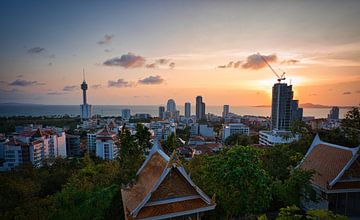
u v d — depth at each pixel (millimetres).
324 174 26500
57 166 49562
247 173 20938
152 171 22719
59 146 113750
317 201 24703
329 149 28859
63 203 24859
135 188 22547
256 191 21328
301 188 24891
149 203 18984
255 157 23078
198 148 92875
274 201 26516
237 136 116125
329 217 13422
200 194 20250
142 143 29656
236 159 22062
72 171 42969
